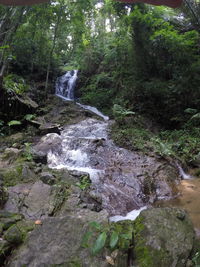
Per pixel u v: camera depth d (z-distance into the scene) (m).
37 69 12.74
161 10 9.14
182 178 5.11
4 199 2.97
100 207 3.28
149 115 8.77
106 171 4.88
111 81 11.45
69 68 15.47
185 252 1.89
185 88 7.58
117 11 10.23
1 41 5.95
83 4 10.34
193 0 8.29
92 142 6.05
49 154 5.39
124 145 6.36
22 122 7.60
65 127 7.86
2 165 4.22
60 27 11.56
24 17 7.64
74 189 3.51
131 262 1.84
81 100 11.76
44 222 2.15
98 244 1.64
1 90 7.14
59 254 1.86
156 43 8.13
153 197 4.15
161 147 5.86
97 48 13.62
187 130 7.25
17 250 1.98
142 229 2.04
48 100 10.77
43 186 3.40
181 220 2.21
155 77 8.89
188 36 7.88
